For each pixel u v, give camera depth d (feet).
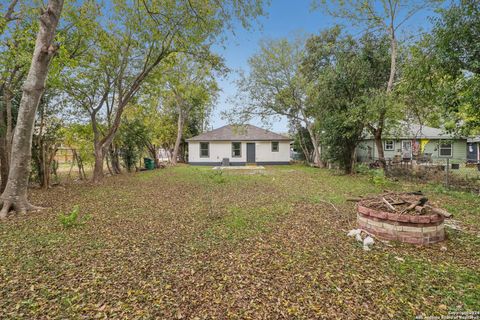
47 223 15.61
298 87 60.64
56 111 34.32
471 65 18.76
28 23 25.58
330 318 6.77
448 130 27.89
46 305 7.43
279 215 16.92
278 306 7.30
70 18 27.32
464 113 23.85
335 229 13.99
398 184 29.78
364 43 38.24
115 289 8.24
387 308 7.13
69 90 32.12
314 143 63.52
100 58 32.12
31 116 18.93
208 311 7.15
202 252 11.10
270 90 63.77
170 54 34.96
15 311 7.16
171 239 12.71
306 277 8.86
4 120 28.50
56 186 31.04
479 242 11.86
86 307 7.32
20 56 23.45
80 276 9.06
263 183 32.68
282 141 73.82
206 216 16.88
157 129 66.49
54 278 8.92
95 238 12.92
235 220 15.71
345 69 37.01
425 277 8.77
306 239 12.53
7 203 18.06
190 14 29.09
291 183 32.40
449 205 19.10
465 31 17.97
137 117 52.06
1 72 25.12
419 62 21.94
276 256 10.59
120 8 30.60
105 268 9.64
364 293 7.86
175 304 7.46
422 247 11.30
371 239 11.51
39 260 10.34
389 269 9.34
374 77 38.50
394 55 35.40
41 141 29.89
